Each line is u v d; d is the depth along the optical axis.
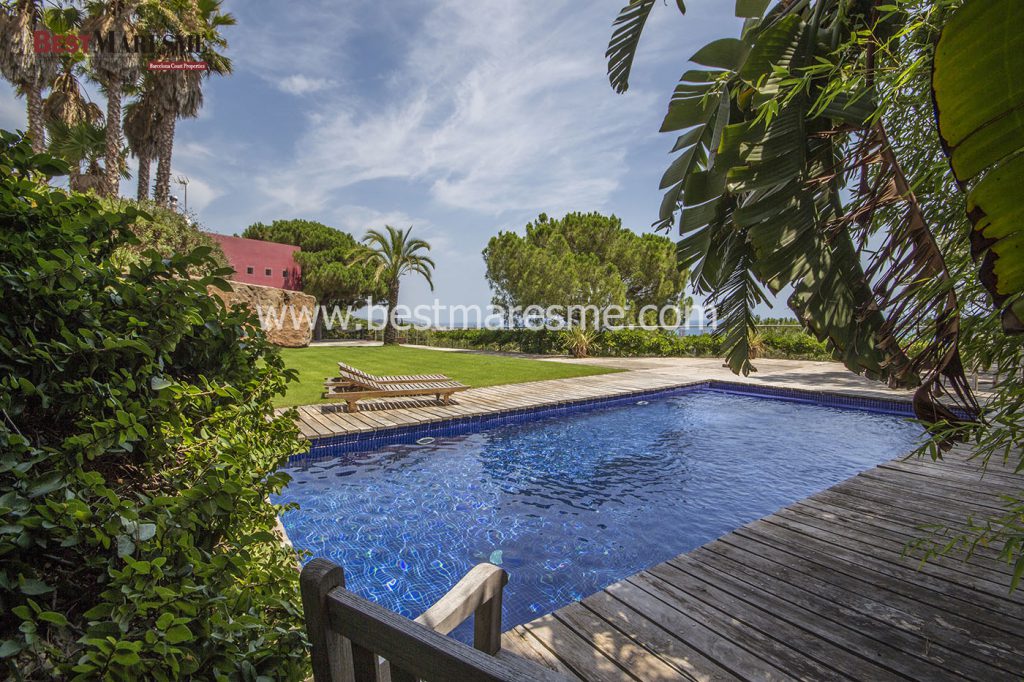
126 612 0.98
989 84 0.81
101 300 1.38
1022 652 2.12
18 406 1.15
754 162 2.14
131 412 1.27
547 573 3.46
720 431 7.84
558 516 4.47
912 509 3.85
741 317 3.09
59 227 1.33
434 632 0.72
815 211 2.17
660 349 19.94
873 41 1.64
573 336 19.03
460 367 14.10
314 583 0.85
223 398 1.71
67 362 1.26
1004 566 2.89
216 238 15.07
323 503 4.68
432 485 5.21
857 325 2.09
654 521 4.39
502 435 7.38
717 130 2.56
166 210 12.92
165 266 1.53
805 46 2.10
